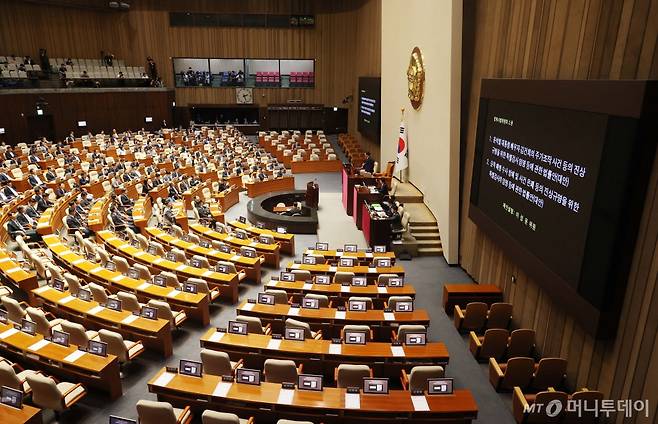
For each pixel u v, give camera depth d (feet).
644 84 20.76
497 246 39.09
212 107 130.62
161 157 90.99
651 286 21.38
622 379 23.02
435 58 50.93
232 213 69.97
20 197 61.11
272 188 79.71
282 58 127.24
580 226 25.40
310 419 22.95
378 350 27.94
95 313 32.12
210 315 37.63
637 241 22.47
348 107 127.24
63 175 76.02
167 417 21.49
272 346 28.09
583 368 26.53
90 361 26.22
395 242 51.24
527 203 31.58
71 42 116.67
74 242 52.54
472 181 41.98
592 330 24.09
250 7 123.65
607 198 23.15
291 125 135.33
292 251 52.01
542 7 31.22
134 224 56.80
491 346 31.19
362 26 110.73
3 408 22.06
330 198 73.97
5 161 76.43
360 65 113.91
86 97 108.37
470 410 22.36
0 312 29.76
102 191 72.08
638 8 22.45
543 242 29.37
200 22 123.75
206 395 23.27
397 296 36.11
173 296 35.63
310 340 28.78
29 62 105.40
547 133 28.91
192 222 60.34
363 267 42.47
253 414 23.40
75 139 103.60
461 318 35.12
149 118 120.67
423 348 28.27
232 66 139.74
